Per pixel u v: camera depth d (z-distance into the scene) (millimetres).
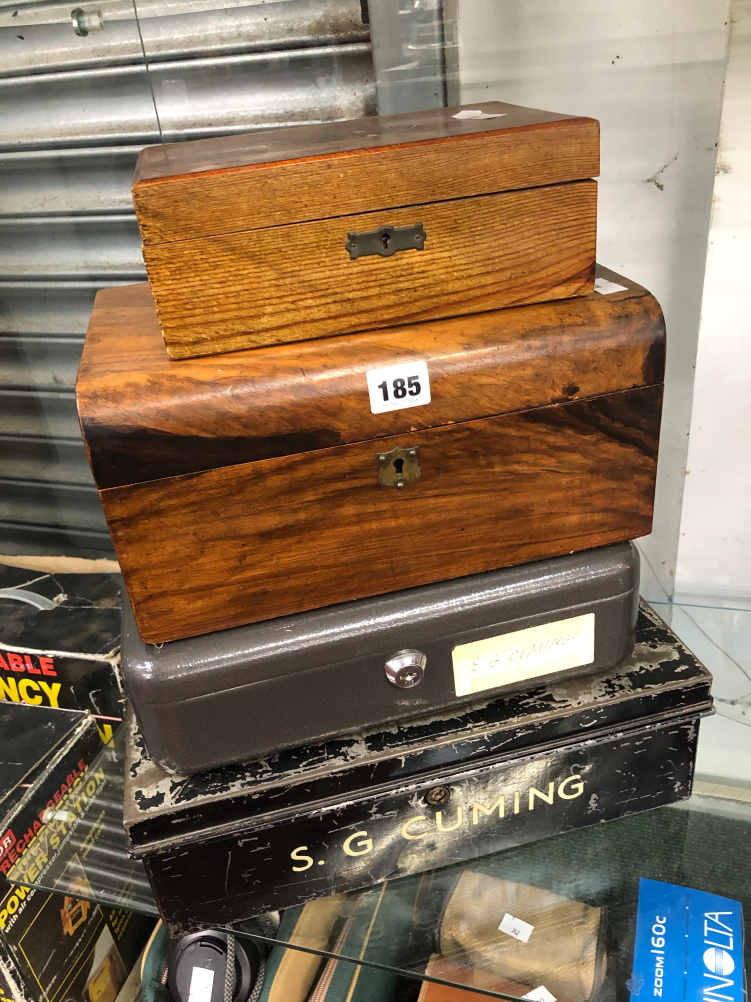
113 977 904
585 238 539
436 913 679
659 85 757
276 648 548
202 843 579
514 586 586
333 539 543
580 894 692
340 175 474
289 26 800
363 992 717
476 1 757
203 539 518
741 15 703
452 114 627
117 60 848
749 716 815
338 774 582
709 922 666
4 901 747
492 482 558
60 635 933
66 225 959
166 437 481
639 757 659
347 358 504
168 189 452
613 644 632
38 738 851
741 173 765
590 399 550
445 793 621
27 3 830
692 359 874
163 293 481
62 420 1083
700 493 951
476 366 517
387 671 576
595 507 595
